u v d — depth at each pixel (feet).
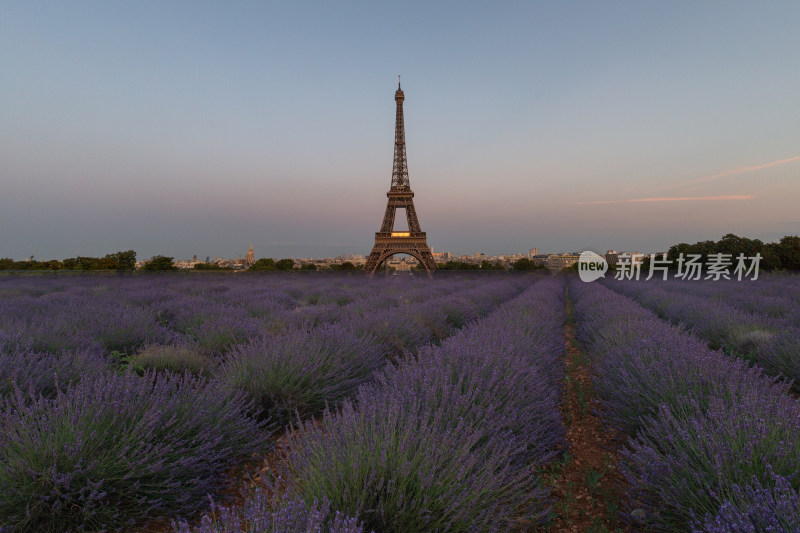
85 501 7.06
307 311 27.35
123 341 19.20
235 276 107.24
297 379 13.15
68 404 8.20
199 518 8.10
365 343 17.58
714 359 12.34
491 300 45.75
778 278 84.99
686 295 43.47
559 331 27.84
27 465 6.93
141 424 8.30
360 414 8.06
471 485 6.66
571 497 9.19
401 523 6.11
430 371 10.57
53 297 33.76
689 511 6.81
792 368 15.98
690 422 8.62
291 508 5.38
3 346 12.14
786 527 5.32
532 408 10.41
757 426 7.54
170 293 41.65
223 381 12.94
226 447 9.52
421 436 7.22
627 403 12.20
